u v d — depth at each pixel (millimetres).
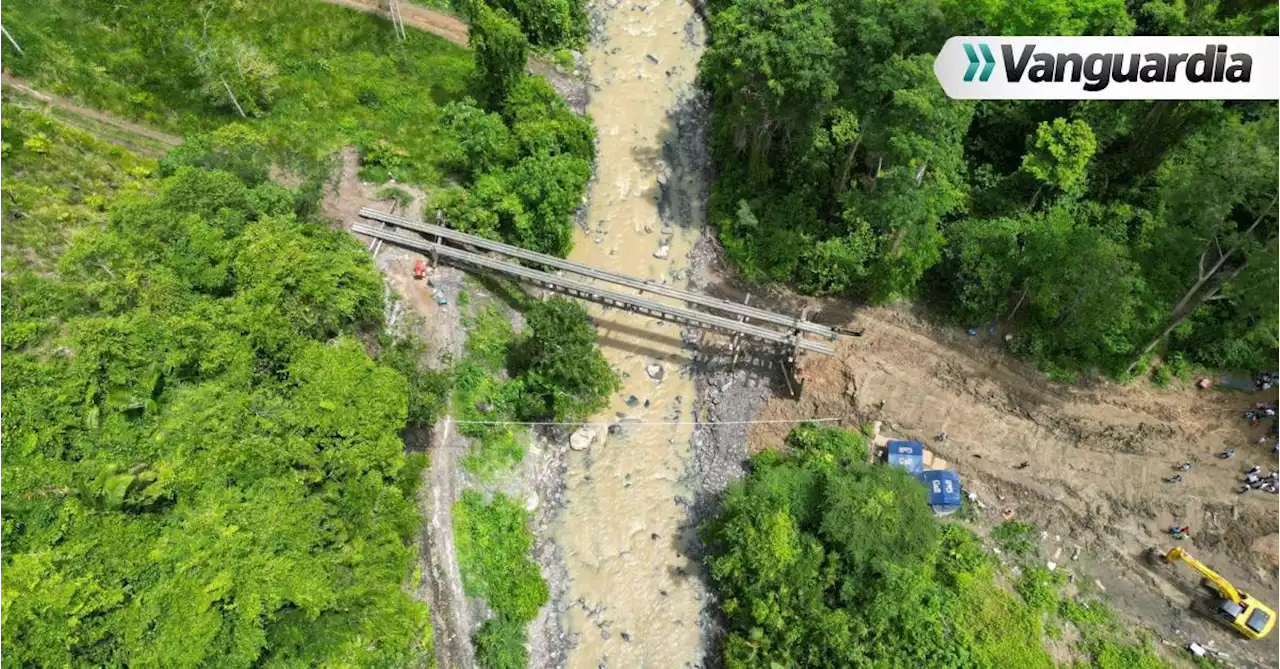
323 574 28469
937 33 42250
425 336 42656
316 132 49062
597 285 48531
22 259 36062
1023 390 45125
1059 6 40719
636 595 39500
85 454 28875
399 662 29672
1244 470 42062
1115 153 50219
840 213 49469
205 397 30891
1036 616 37344
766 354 47281
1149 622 38062
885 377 45625
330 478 31469
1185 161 45562
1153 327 44281
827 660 35281
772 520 37344
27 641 23828
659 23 63719
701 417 45375
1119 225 47500
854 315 48438
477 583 37156
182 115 47500
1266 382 44219
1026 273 45188
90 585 25125
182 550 26891
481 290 46031
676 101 59000
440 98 52969
